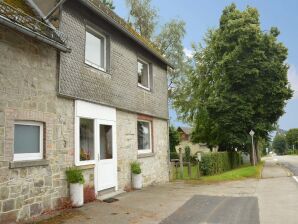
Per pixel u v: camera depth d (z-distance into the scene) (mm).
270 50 32000
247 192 12867
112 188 11773
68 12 9812
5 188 7004
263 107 31562
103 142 11461
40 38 7754
